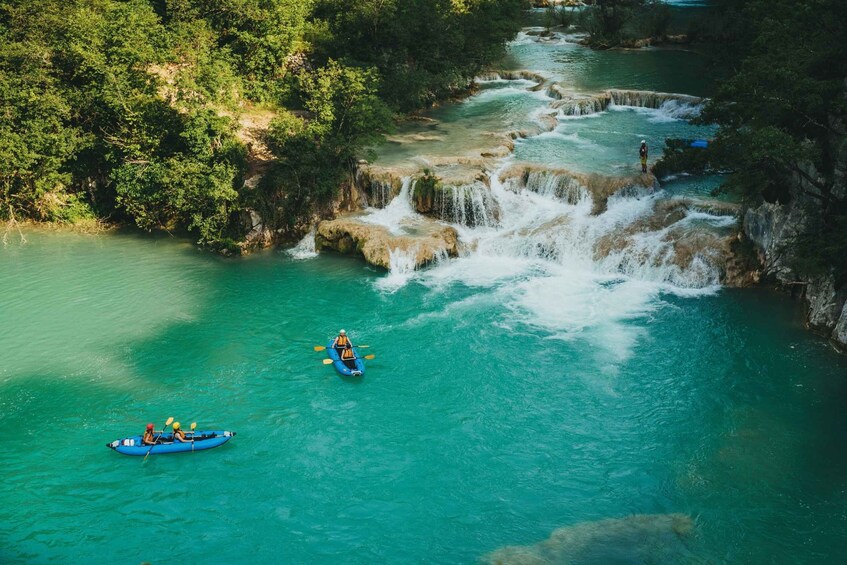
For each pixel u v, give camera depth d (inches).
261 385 1507.1
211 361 1583.4
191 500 1216.2
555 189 2118.6
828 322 1562.5
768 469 1244.5
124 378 1529.3
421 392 1477.6
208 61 2151.8
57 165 2185.0
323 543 1125.1
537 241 1948.8
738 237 1808.6
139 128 2148.1
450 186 2038.6
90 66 2175.2
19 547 1117.7
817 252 1524.4
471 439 1347.2
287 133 2103.8
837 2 1572.3
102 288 1878.7
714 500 1186.6
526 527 1147.9
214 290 1861.5
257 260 2014.0
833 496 1179.3
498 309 1742.1
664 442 1321.4
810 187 1627.7
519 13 3622.0
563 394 1457.9
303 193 2100.1
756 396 1417.3
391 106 2603.3
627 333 1628.9
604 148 2353.6
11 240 2167.8
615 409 1411.2
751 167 1627.7
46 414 1422.2
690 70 3282.5
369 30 2805.1
